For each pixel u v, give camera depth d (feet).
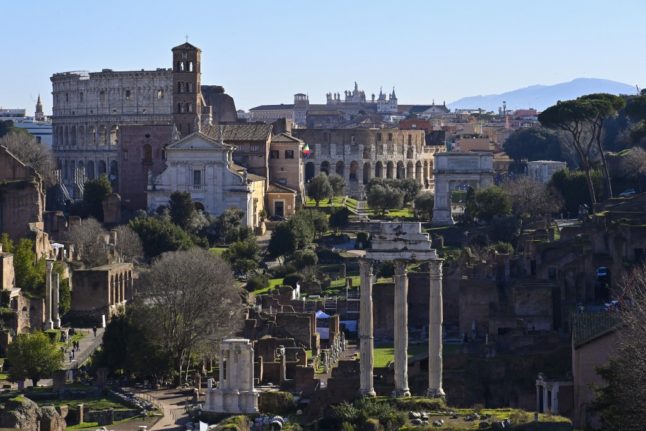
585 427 634.43
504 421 619.26
